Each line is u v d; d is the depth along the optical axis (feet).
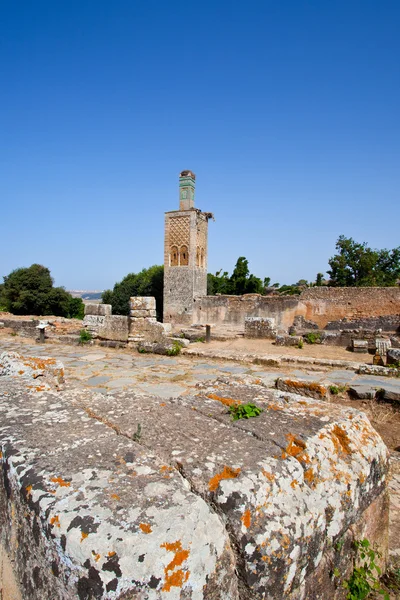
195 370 25.70
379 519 8.01
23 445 6.40
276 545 5.00
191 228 98.32
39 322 45.75
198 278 102.06
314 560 5.75
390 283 114.83
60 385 14.71
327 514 6.21
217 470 5.76
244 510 5.09
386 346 28.22
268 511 5.31
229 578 4.67
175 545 4.23
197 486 5.42
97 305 37.81
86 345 36.78
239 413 8.30
